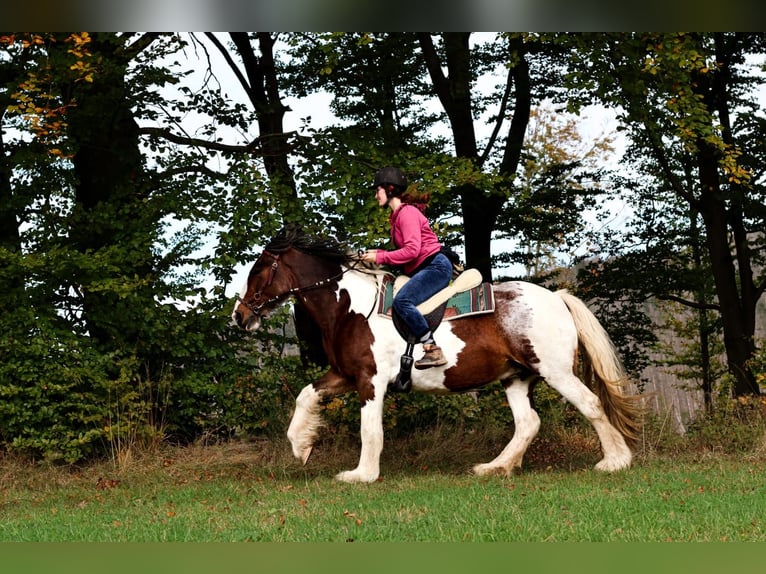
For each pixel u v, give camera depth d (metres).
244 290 8.38
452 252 8.27
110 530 6.15
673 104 11.64
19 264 10.16
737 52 16.62
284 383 10.97
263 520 6.24
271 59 15.27
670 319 22.75
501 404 11.09
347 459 9.84
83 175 12.68
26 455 10.17
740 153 11.90
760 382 11.09
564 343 8.23
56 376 10.20
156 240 11.22
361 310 8.16
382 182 8.09
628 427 8.52
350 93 17.23
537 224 18.08
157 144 12.48
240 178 11.20
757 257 19.25
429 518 6.01
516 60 12.31
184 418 11.34
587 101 12.07
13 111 9.84
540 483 7.72
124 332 11.17
